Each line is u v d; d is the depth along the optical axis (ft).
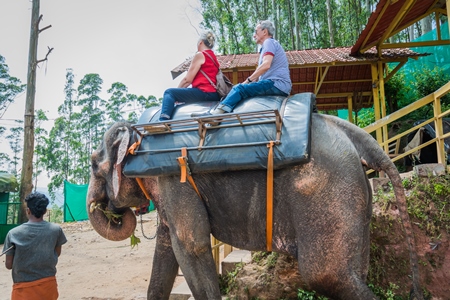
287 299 13.24
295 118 9.91
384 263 12.76
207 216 10.77
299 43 70.54
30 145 49.67
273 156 9.42
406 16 26.32
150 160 10.68
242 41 80.59
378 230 12.84
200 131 10.39
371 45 28.35
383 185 14.26
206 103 12.00
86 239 41.24
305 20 80.48
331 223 9.11
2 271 28.76
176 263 12.77
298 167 9.53
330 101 41.73
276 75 11.62
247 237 10.57
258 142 9.68
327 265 8.98
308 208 9.30
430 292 12.25
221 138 10.17
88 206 13.29
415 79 36.55
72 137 154.81
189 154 10.25
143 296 20.21
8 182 47.24
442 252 12.55
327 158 9.53
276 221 9.89
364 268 9.41
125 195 12.61
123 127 12.41
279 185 9.73
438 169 13.67
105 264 29.68
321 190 9.30
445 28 36.94
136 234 41.60
